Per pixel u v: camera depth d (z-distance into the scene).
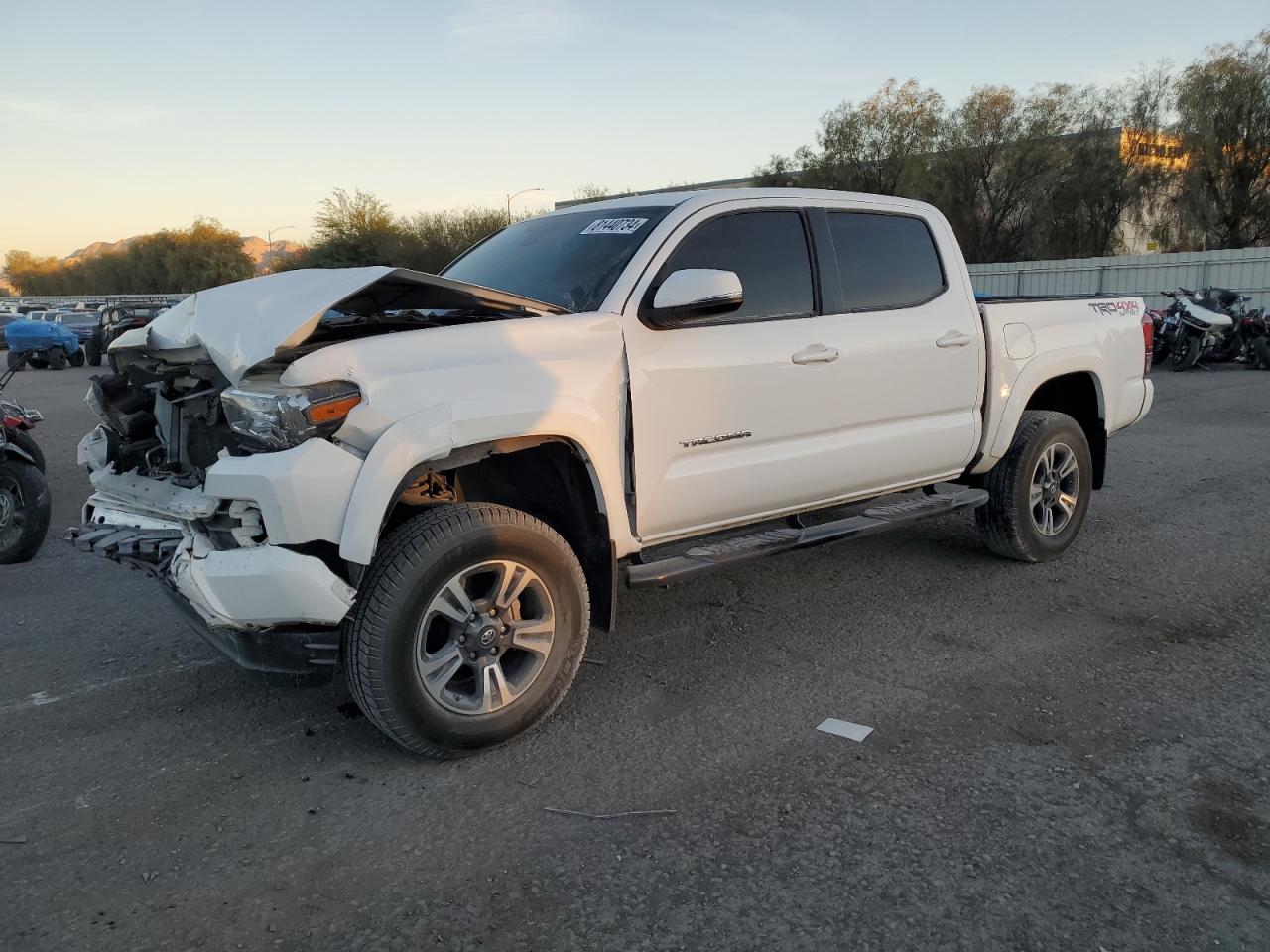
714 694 3.88
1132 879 2.67
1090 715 3.66
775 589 5.19
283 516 2.94
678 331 3.84
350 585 3.08
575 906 2.58
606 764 3.33
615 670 4.14
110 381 4.00
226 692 3.97
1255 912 2.53
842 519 4.63
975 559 5.67
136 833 2.94
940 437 4.86
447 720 3.26
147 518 3.62
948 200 34.00
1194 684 3.92
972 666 4.12
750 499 4.15
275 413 2.98
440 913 2.56
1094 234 31.84
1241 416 11.27
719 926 2.50
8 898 2.63
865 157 34.94
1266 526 6.34
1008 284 25.78
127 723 3.70
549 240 4.39
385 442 3.03
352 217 44.75
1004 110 32.84
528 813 3.03
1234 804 3.04
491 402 3.23
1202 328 15.77
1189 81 28.94
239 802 3.12
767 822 2.96
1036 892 2.62
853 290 4.50
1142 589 5.11
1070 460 5.51
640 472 3.73
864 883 2.66
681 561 3.88
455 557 3.20
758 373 4.04
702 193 4.17
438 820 3.00
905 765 3.29
